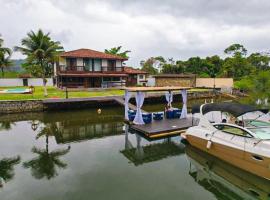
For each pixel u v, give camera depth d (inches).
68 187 297.4
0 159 402.0
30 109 858.8
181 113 669.9
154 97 1143.0
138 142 506.0
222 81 1628.9
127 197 272.5
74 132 597.6
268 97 920.9
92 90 1256.8
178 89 644.1
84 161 390.0
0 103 809.5
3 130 614.5
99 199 267.4
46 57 1026.1
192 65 2329.0
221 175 349.1
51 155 420.8
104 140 522.6
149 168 364.2
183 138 491.5
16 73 2025.1
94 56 1312.7
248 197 291.1
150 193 283.4
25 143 498.3
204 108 441.1
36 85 1640.0
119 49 1993.1
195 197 278.7
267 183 316.2
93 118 772.0
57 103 903.1
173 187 301.3
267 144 311.1
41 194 279.9
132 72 1581.0
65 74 1231.5
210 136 402.6
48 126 663.1
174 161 398.9
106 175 334.6
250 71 1973.4
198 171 356.8
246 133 349.4
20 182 312.7
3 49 1539.1
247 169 338.0
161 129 530.0
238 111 384.2
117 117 788.0
